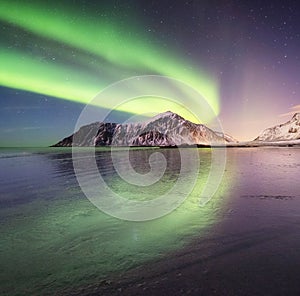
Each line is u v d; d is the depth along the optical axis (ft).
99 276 9.37
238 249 11.37
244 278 8.88
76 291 8.46
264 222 14.96
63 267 10.15
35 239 13.25
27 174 39.88
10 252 11.68
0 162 63.82
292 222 14.84
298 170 38.11
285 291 8.03
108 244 12.41
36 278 9.36
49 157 84.48
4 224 15.74
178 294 8.06
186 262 10.28
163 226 14.93
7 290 8.64
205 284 8.59
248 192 23.47
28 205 20.61
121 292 8.30
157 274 9.39
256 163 50.80
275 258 10.36
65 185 29.86
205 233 13.52
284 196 21.35
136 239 12.99
